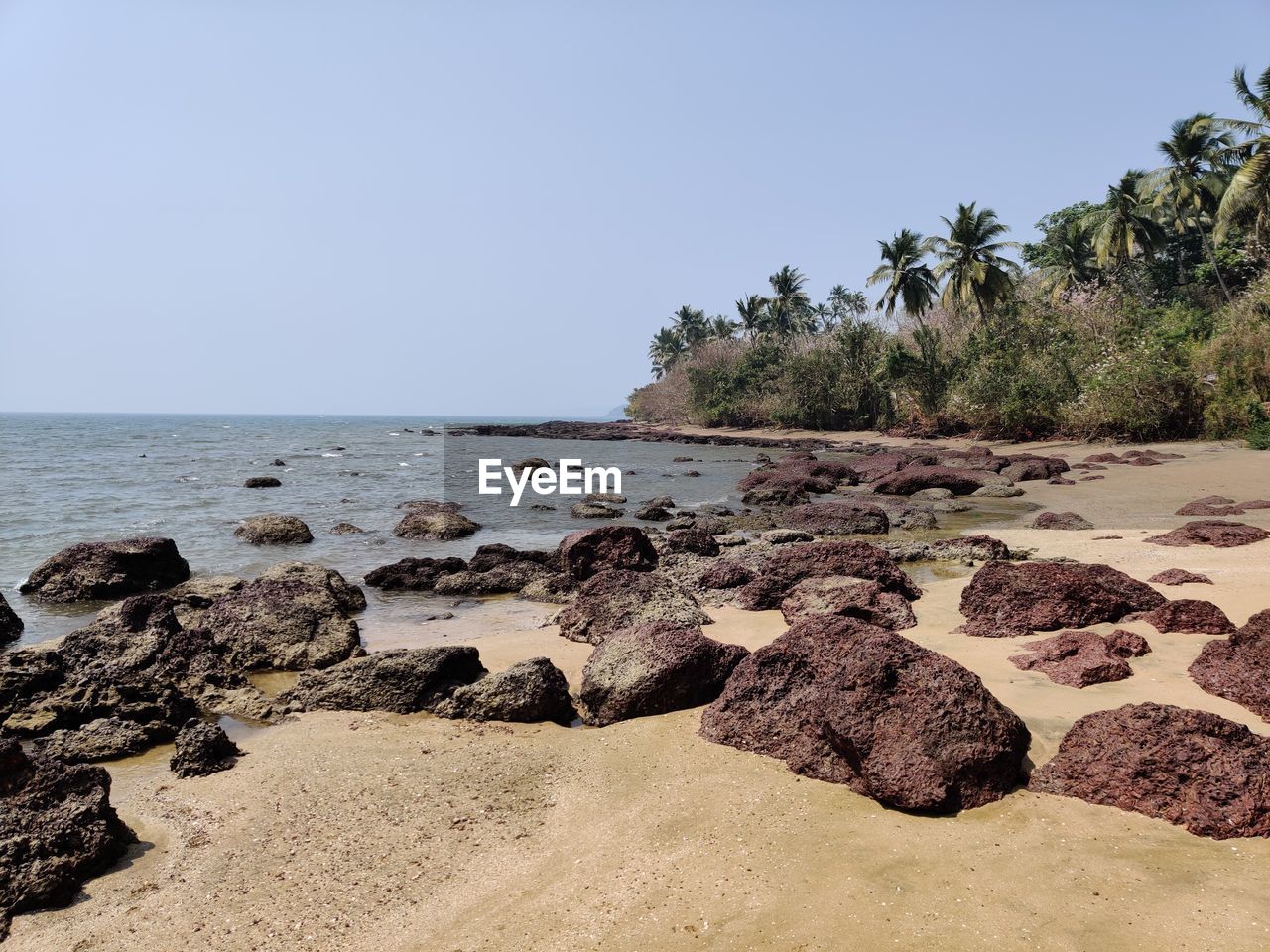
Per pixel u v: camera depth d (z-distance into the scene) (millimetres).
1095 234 47844
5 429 105812
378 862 4910
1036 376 39969
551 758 6348
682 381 86750
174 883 4809
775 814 5094
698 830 4977
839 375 58875
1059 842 4539
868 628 6281
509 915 4266
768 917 4020
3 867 4660
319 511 23750
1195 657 7102
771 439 57531
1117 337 38719
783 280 81188
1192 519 17484
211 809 5711
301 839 5234
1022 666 7352
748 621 9992
